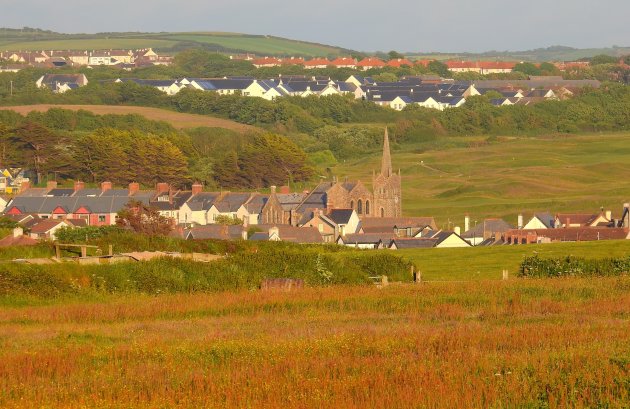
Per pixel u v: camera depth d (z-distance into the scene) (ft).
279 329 622.54
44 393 453.99
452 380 454.81
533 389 442.09
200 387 456.04
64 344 571.69
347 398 431.84
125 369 502.38
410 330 597.52
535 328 588.91
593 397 431.84
